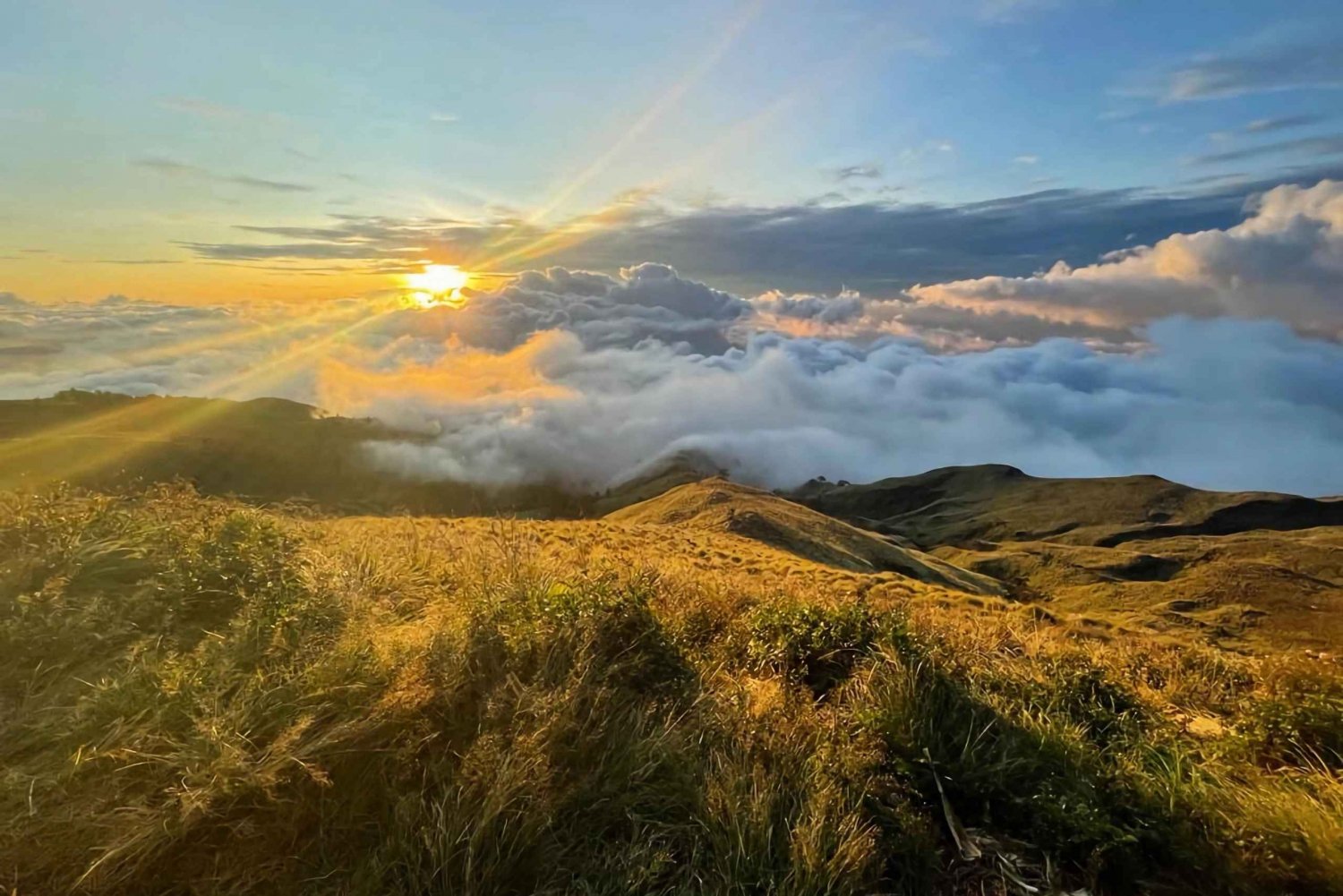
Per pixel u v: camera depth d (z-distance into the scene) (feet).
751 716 14.52
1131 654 26.35
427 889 9.45
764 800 11.37
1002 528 577.43
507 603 17.61
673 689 15.49
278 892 9.41
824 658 18.51
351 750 11.16
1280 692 16.90
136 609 15.05
